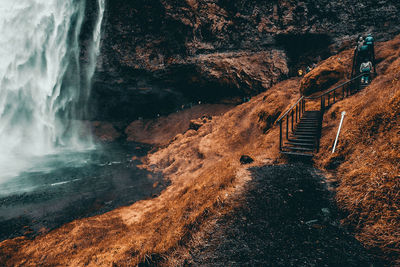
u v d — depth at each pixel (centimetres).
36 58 2744
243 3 2166
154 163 1830
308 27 2030
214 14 2184
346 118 634
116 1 2075
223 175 653
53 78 2797
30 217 967
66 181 1502
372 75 944
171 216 580
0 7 2627
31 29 2603
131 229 705
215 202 450
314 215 355
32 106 3023
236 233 343
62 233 784
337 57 1508
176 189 1103
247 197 450
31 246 708
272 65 2217
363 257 254
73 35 2422
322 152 606
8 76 2833
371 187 328
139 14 2142
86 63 2583
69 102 3272
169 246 369
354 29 1858
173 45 2372
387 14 1706
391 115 421
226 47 2361
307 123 814
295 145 711
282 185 483
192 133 2106
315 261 260
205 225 382
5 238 800
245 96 2453
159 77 2744
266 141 924
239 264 279
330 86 1073
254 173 592
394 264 232
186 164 1510
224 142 1449
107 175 1612
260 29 2202
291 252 283
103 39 2359
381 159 364
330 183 449
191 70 2581
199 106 3075
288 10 2059
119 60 2503
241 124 1497
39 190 1332
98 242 662
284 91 1459
